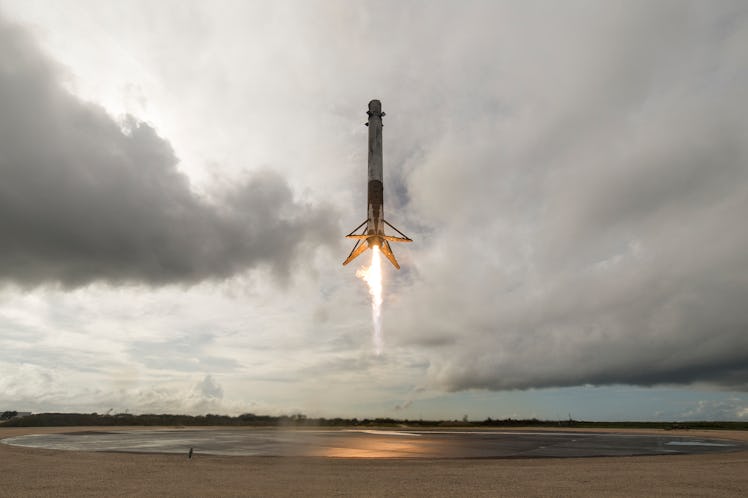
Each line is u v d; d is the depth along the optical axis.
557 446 40.97
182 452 32.19
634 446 41.09
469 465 25.48
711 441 48.34
